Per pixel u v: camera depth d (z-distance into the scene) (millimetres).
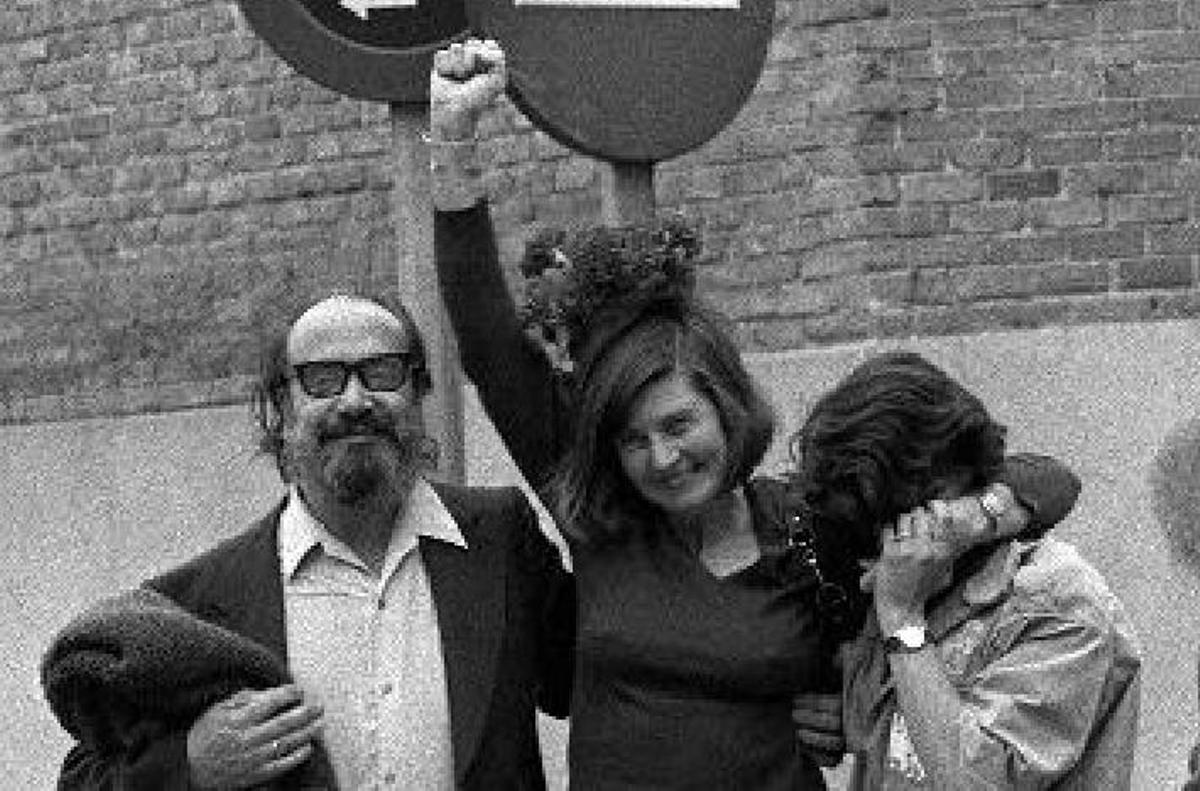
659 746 4555
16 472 9555
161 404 9281
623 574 4684
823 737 4578
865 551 4496
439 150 4789
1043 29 7828
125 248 9406
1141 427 7703
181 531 9172
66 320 9523
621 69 5414
